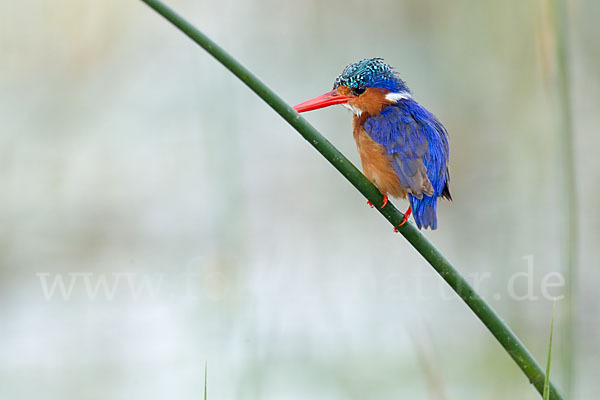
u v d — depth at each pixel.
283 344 10.48
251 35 16.17
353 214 13.98
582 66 14.78
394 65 15.42
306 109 7.45
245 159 14.68
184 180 14.34
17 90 15.02
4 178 14.25
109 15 15.48
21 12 15.06
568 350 6.88
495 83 14.33
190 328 11.28
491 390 10.03
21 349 11.33
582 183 14.09
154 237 13.39
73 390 10.48
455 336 11.30
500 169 13.88
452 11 15.01
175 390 10.35
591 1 14.68
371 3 15.90
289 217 13.78
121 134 15.09
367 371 10.30
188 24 5.12
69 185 14.48
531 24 13.23
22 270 13.03
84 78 15.33
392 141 6.93
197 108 14.11
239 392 8.43
